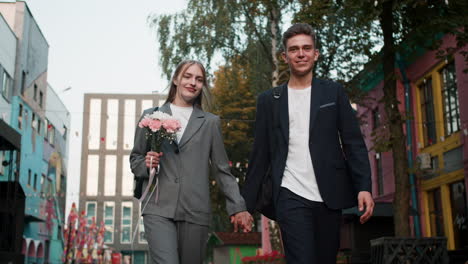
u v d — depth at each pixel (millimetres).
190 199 3172
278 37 17750
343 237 14359
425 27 9805
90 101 66688
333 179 3004
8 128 13484
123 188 64438
